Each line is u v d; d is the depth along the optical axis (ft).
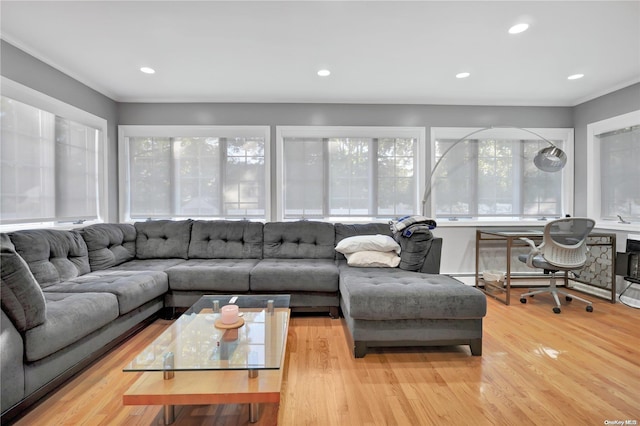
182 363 4.27
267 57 8.49
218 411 4.77
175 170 11.88
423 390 5.31
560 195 12.30
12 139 7.62
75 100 9.59
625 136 10.59
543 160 10.63
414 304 6.36
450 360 6.39
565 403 4.93
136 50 8.09
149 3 6.19
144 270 8.29
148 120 11.72
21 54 7.77
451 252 12.12
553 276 10.20
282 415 4.66
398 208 12.20
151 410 4.78
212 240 10.39
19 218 7.84
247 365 4.21
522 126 12.29
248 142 11.95
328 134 11.94
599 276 11.03
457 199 12.25
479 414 4.68
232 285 8.36
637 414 4.67
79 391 5.24
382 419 4.57
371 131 12.00
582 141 11.98
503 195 12.34
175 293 8.52
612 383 5.50
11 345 4.26
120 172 11.62
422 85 10.51
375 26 7.04
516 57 8.52
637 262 9.73
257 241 10.41
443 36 7.46
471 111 12.17
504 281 11.51
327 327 8.16
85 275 7.71
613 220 10.99
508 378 5.68
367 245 9.29
